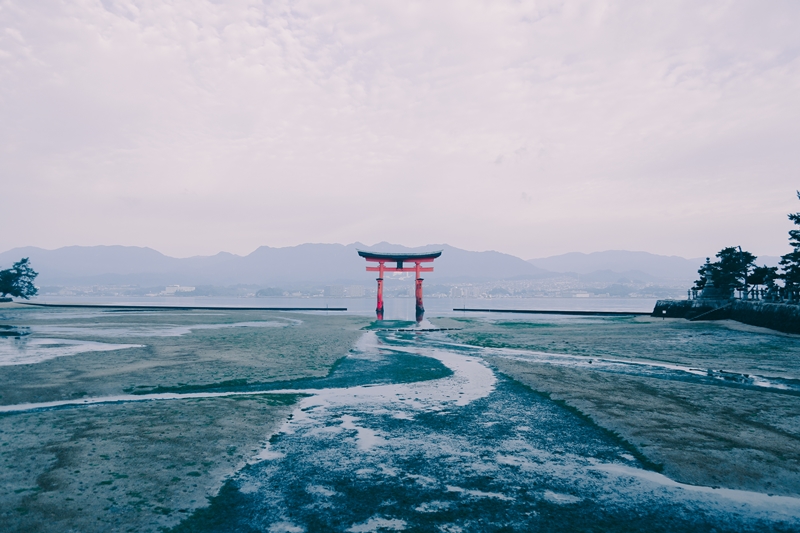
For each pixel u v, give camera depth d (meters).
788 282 34.28
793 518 5.77
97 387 13.39
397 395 12.90
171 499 5.94
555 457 7.91
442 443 8.63
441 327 41.28
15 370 15.97
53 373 15.43
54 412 10.12
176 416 9.82
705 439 8.56
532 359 20.61
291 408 11.16
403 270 58.41
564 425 9.85
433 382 14.91
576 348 24.94
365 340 29.80
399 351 23.64
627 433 8.99
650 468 7.39
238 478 6.78
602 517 5.79
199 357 19.86
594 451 8.21
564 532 5.39
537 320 54.06
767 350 23.17
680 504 6.14
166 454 7.50
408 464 7.54
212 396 12.57
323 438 8.83
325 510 5.86
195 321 48.62
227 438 8.44
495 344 27.14
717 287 44.84
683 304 45.69
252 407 10.95
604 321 50.62
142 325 41.06
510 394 13.02
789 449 8.00
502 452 8.16
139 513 5.52
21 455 7.24
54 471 6.62
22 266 85.44
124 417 9.66
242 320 52.59
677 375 16.27
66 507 5.55
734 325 35.19
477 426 9.78
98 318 50.94
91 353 20.77
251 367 17.41
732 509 6.01
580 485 6.75
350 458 7.77
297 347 24.53
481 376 16.03
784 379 15.56
